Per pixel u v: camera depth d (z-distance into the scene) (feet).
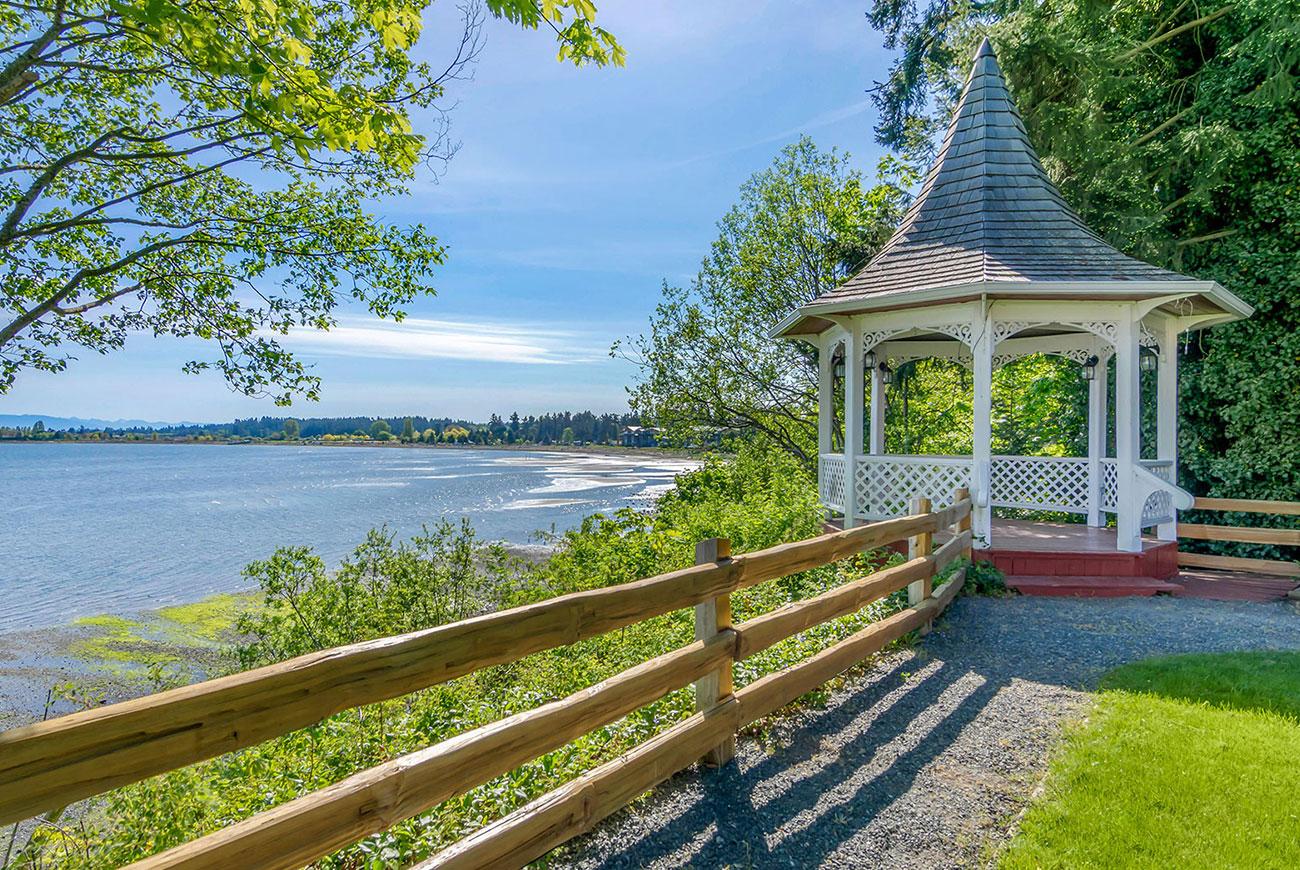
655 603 8.41
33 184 23.93
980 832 8.21
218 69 12.56
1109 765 9.64
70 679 27.35
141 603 39.32
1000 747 10.43
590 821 7.38
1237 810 8.43
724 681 9.78
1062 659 14.62
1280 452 27.73
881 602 16.79
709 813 8.61
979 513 21.91
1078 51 32.86
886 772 9.69
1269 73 27.12
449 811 7.96
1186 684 12.84
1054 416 40.27
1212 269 29.73
